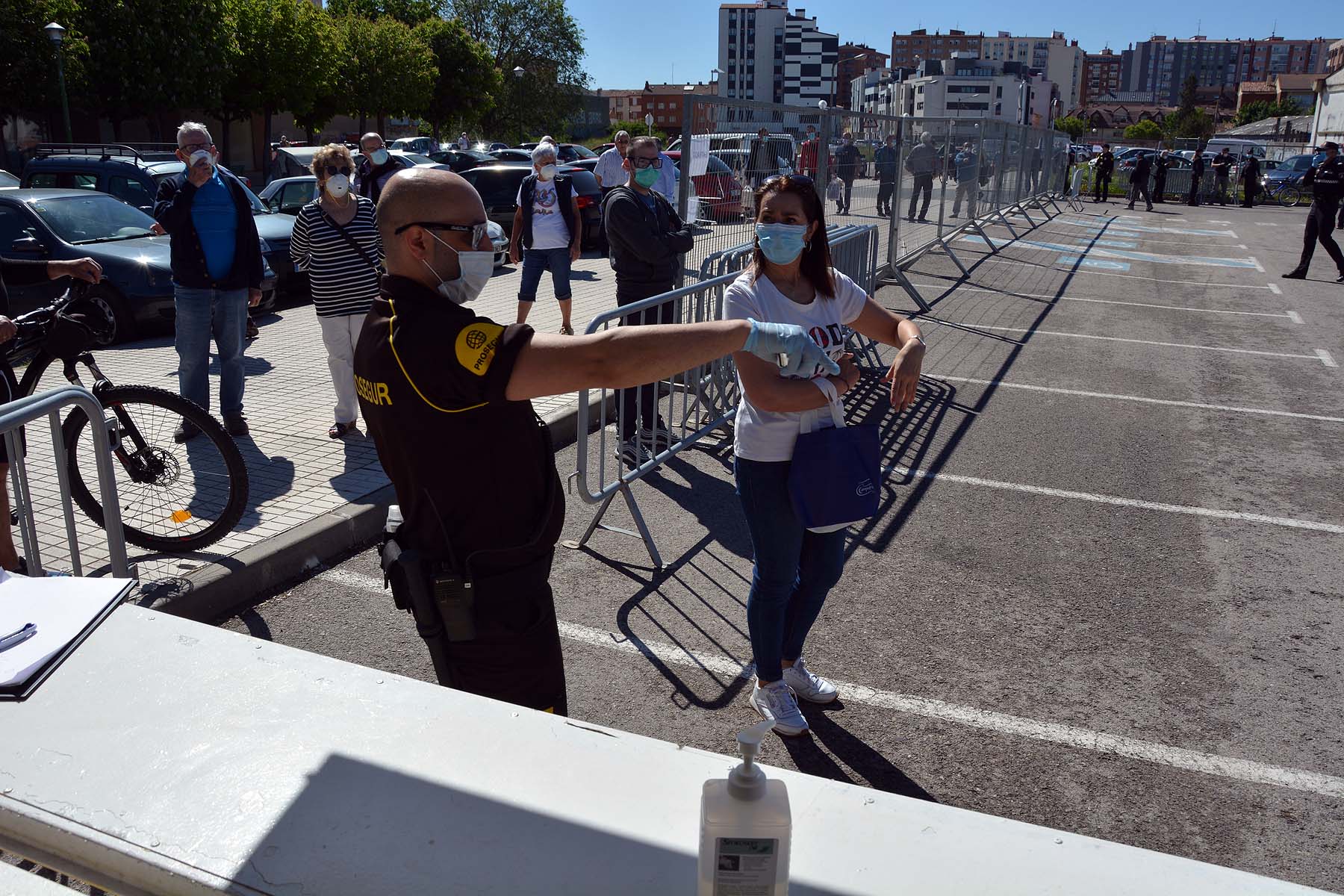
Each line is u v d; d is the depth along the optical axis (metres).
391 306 1.93
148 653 1.94
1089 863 1.40
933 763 3.25
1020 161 20.45
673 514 5.37
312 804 1.52
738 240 7.77
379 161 9.19
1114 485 5.88
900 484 5.84
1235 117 133.50
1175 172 32.88
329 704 1.78
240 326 6.04
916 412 7.30
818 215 3.00
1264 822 2.97
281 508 4.96
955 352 9.30
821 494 2.97
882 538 5.05
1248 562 4.82
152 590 4.00
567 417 6.53
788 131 8.30
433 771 1.59
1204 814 3.00
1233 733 3.42
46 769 1.60
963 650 3.97
